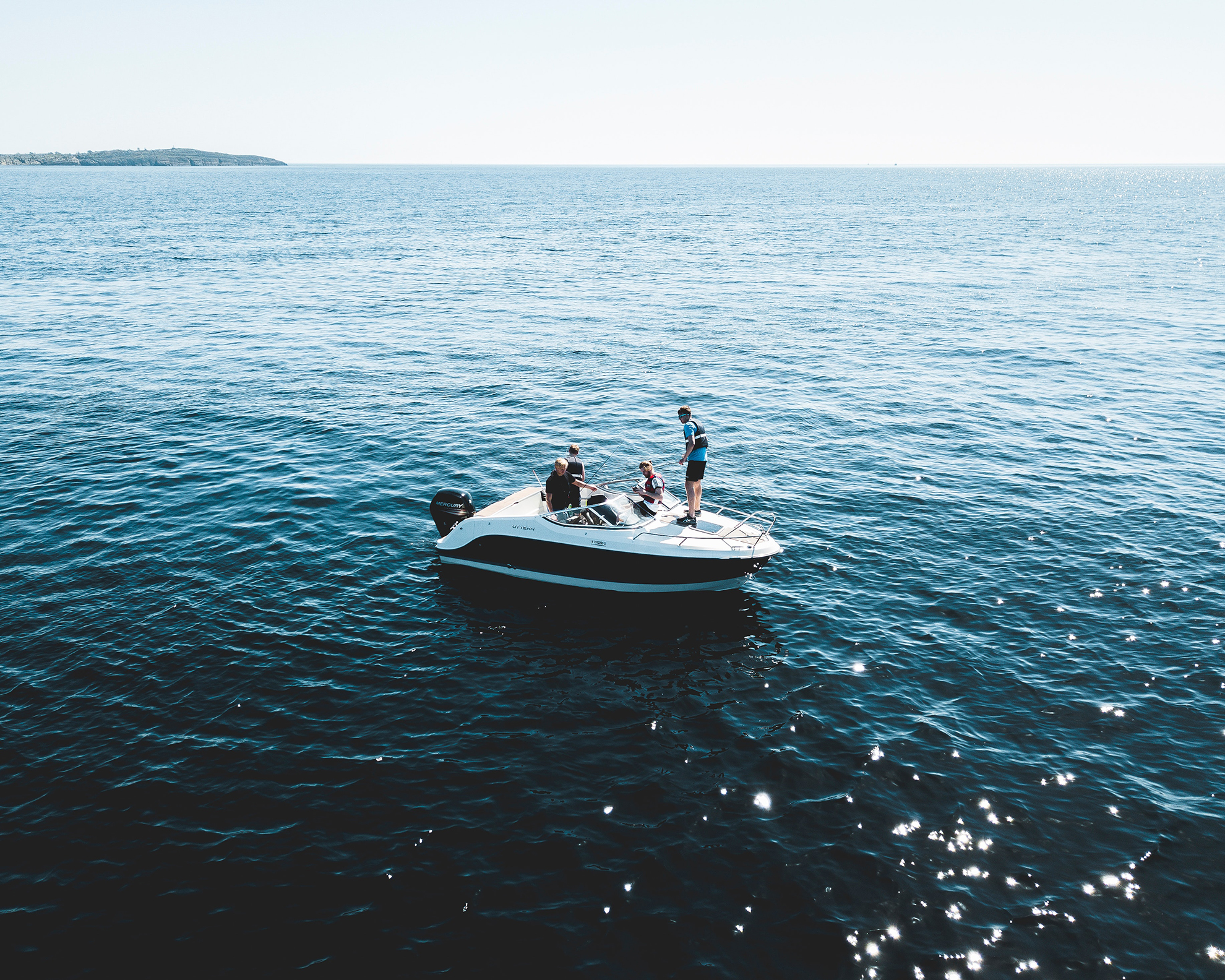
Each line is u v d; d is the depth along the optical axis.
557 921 8.63
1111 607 14.80
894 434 24.56
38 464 21.25
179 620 14.26
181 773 10.69
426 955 8.21
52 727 11.49
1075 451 22.91
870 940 8.45
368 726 11.76
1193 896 8.91
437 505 16.70
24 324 38.66
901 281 55.00
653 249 74.62
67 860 9.27
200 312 42.72
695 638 14.17
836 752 11.27
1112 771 10.83
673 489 20.33
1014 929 8.56
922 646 13.78
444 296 48.94
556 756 11.21
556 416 26.20
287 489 19.94
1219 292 49.41
